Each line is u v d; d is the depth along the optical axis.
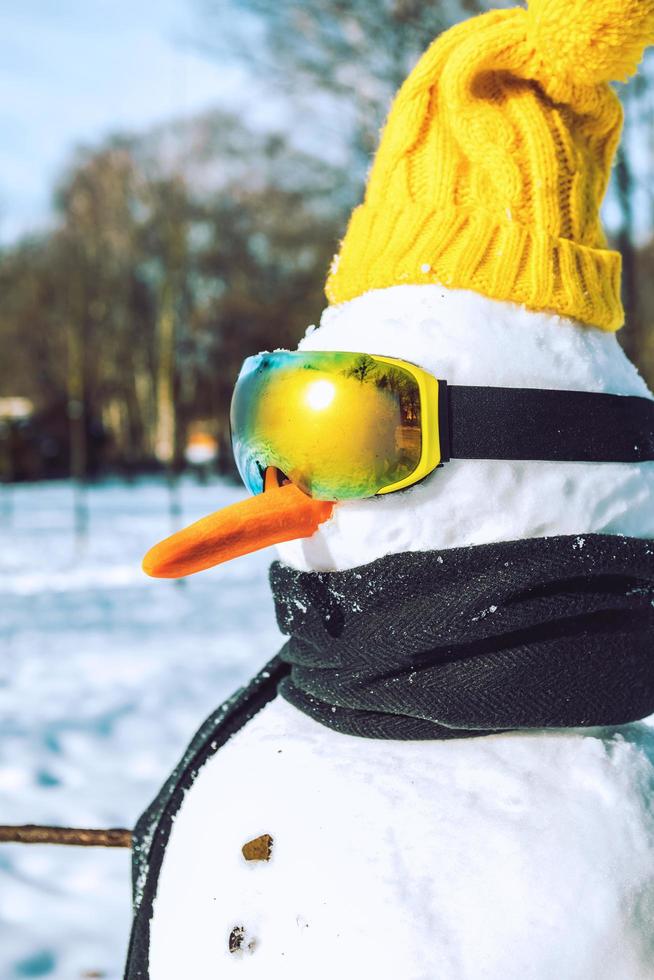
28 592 9.21
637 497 1.01
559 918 0.89
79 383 15.30
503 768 0.96
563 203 1.08
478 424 0.97
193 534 0.99
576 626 0.97
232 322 28.16
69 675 5.77
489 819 0.93
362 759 0.99
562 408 0.98
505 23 1.09
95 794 3.81
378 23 7.26
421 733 0.98
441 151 1.09
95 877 3.17
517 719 0.95
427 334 1.00
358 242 1.13
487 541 0.97
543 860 0.91
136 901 1.14
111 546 13.27
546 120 1.08
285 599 1.08
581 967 0.88
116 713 4.94
